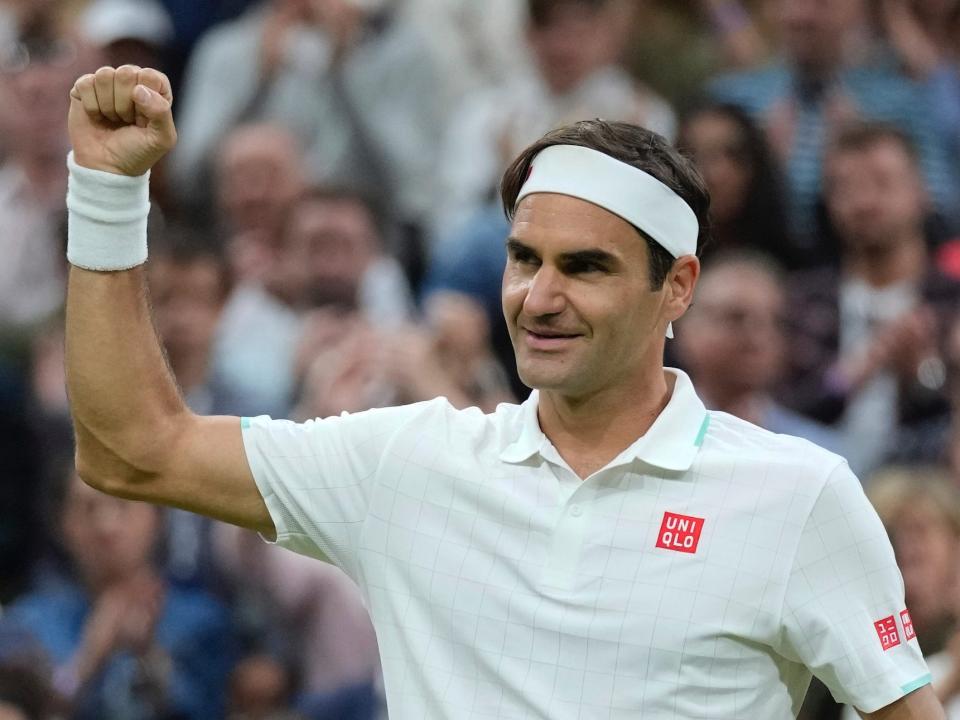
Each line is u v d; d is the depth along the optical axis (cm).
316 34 3066
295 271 2616
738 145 2555
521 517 1066
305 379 2481
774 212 2561
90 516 2097
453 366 2319
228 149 2791
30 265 2838
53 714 2011
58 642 2119
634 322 1059
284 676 2134
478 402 2317
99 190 1062
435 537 1078
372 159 3019
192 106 3081
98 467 1108
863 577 1047
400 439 1102
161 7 3331
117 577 2106
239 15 3369
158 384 1097
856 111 2781
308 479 1103
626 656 1029
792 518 1047
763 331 2247
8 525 2531
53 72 2988
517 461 1082
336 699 2144
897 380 2358
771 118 2767
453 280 2559
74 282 1079
